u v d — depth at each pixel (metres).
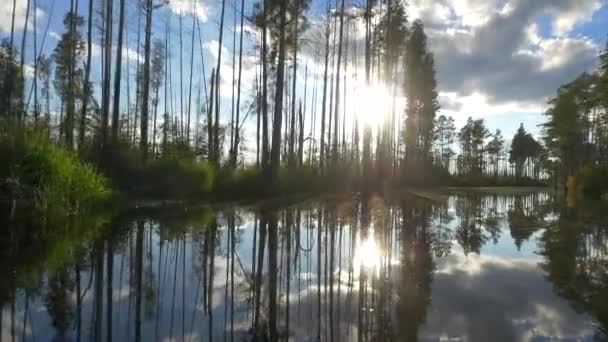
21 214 7.55
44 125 11.05
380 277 5.64
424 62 32.50
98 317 4.01
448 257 6.99
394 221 11.88
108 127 16.31
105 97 15.83
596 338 3.42
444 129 65.00
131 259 6.47
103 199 11.33
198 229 9.52
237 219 11.42
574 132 35.91
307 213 13.18
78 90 19.19
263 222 11.04
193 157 16.39
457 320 3.89
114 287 5.02
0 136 8.47
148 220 10.59
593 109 32.16
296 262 6.62
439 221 12.22
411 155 33.41
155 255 6.83
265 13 17.77
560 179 42.78
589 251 7.46
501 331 3.58
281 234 9.29
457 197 25.27
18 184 7.70
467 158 70.06
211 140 20.75
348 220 11.85
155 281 5.34
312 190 21.03
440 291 4.89
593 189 27.36
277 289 5.09
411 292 4.85
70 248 7.02
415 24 31.58
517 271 5.89
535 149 68.56
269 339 3.50
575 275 5.66
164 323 3.88
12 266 5.80
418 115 33.16
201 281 5.41
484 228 10.77
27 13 19.31
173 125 29.50
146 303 4.47
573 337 3.44
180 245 7.71
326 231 9.81
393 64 26.08
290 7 17.91
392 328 3.70
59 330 3.66
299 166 21.75
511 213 15.20
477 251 7.52
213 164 17.30
